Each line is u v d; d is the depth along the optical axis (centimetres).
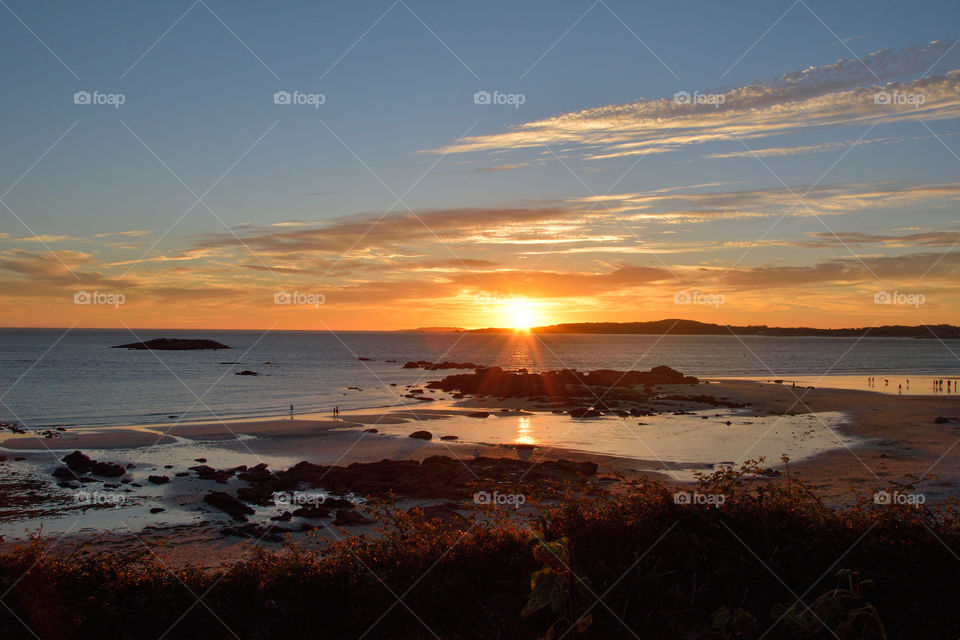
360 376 10088
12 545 1734
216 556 1720
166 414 5200
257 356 15675
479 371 7875
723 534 720
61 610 630
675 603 641
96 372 9769
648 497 767
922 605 644
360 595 670
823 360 15350
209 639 640
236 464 3125
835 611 554
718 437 3922
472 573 702
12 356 13100
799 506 766
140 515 2202
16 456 3284
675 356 17075
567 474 2705
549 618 651
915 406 5519
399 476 2723
